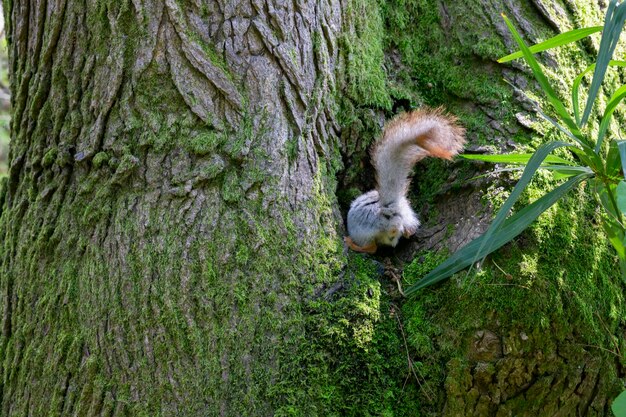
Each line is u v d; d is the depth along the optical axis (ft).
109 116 7.65
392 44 9.29
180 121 7.48
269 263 7.33
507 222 6.80
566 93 8.38
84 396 7.30
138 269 7.32
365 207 8.00
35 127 8.21
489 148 8.17
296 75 7.79
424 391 7.18
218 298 7.19
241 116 7.54
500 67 8.66
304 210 7.64
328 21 8.21
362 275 7.68
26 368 7.82
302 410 6.98
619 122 8.75
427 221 8.47
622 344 7.34
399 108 8.99
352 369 7.16
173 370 7.09
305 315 7.30
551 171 7.63
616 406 5.86
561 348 6.98
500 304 7.02
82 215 7.68
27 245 8.05
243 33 7.61
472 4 9.15
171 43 7.49
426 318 7.42
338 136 8.43
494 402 7.02
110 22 7.60
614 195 6.95
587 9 9.09
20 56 8.45
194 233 7.32
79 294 7.56
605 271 7.49
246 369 7.07
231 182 7.44
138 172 7.52
